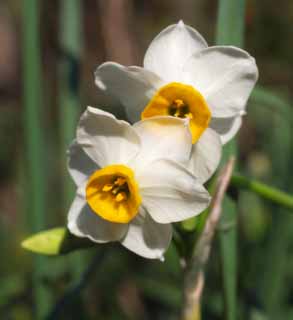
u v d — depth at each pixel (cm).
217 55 31
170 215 30
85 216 31
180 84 30
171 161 30
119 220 30
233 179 33
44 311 40
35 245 32
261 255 43
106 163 31
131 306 49
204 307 43
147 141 30
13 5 70
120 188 31
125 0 55
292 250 44
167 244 31
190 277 33
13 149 63
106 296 46
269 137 48
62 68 40
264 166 48
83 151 31
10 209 61
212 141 31
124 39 54
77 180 31
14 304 45
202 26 65
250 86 31
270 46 61
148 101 31
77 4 40
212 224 32
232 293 35
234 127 31
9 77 71
